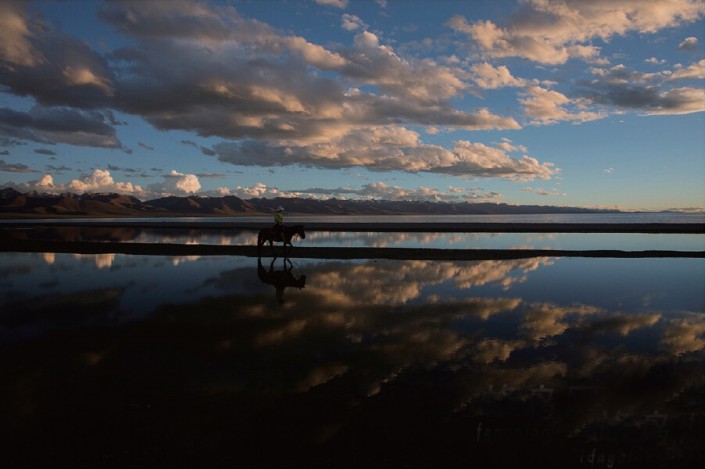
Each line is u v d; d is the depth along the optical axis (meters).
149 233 48.00
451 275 16.34
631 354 7.18
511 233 45.53
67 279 15.43
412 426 4.77
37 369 6.62
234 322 9.40
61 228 62.88
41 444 4.45
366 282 14.74
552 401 5.36
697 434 4.56
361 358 7.03
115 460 4.16
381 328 8.87
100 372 6.49
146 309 10.69
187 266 19.16
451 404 5.30
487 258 22.12
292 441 4.48
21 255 23.59
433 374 6.30
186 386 5.94
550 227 54.41
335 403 5.36
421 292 12.90
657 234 42.12
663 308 10.64
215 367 6.67
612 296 12.18
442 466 4.02
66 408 5.27
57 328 8.96
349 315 10.02
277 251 25.58
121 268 18.44
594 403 5.31
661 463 4.06
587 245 30.19
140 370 6.56
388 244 31.52
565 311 10.38
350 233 47.00
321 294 12.62
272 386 5.91
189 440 4.51
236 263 20.31
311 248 27.27
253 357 7.12
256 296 12.32
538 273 16.75
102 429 4.75
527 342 7.88
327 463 4.08
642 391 5.67
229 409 5.23
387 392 5.68
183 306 11.01
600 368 6.53
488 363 6.76
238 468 4.01
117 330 8.80
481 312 10.28
